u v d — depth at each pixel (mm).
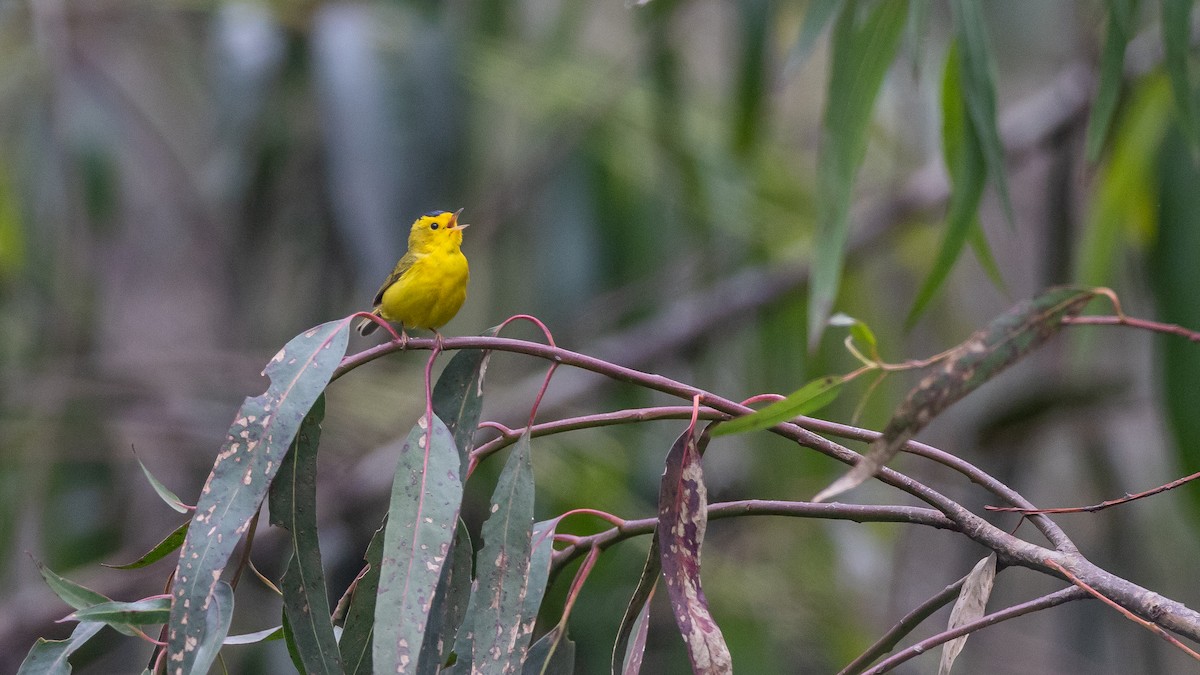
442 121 11523
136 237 15023
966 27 5844
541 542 4590
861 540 12930
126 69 14898
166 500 4215
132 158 14766
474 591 4438
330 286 13367
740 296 13031
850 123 6234
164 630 4461
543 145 12992
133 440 12898
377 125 11305
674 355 13133
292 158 12836
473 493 11438
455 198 11664
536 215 13102
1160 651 13492
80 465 13344
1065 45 13664
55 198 13586
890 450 3771
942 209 13383
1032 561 4051
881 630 12672
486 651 4207
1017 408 11711
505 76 12195
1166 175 8953
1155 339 9180
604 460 11656
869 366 3945
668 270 13211
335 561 11586
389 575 3980
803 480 12141
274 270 13820
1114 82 5840
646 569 4395
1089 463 12438
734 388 13430
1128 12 5824
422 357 12258
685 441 4199
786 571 11641
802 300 13094
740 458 12812
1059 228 11648
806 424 4238
